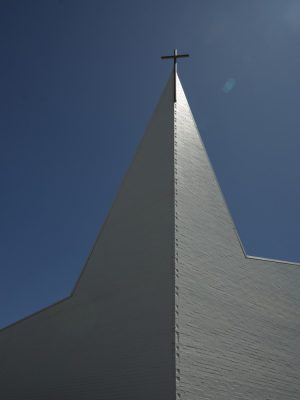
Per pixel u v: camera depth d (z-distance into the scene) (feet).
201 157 50.37
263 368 39.63
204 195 46.62
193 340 35.19
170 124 50.62
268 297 45.34
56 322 47.85
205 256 41.63
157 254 40.40
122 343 38.42
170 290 36.76
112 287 43.16
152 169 48.55
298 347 44.06
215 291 40.24
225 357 36.96
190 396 32.45
